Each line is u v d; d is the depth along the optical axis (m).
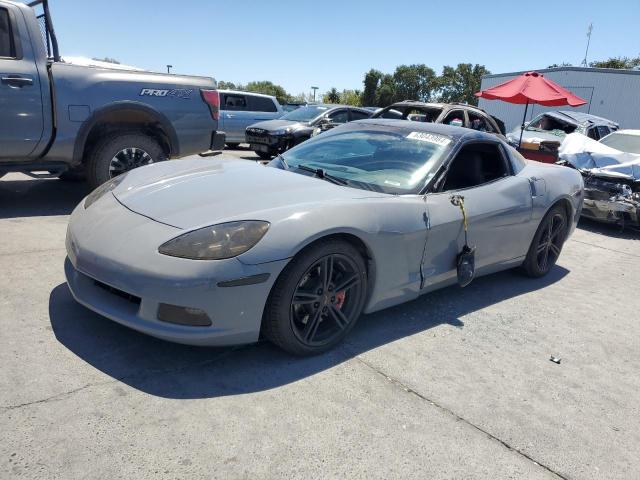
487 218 3.60
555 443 2.28
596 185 7.20
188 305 2.32
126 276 2.37
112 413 2.12
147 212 2.66
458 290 4.10
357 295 2.88
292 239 2.47
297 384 2.48
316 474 1.92
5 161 4.95
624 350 3.33
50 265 3.62
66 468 1.81
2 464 1.79
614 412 2.59
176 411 2.19
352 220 2.71
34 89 4.81
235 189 2.86
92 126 5.18
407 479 1.95
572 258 5.63
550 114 11.80
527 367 2.94
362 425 2.23
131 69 5.91
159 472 1.84
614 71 23.69
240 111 13.96
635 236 7.20
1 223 4.57
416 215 3.09
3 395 2.15
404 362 2.82
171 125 5.68
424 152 3.58
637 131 8.74
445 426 2.30
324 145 3.88
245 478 1.86
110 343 2.66
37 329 2.72
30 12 4.86
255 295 2.42
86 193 6.11
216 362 2.61
